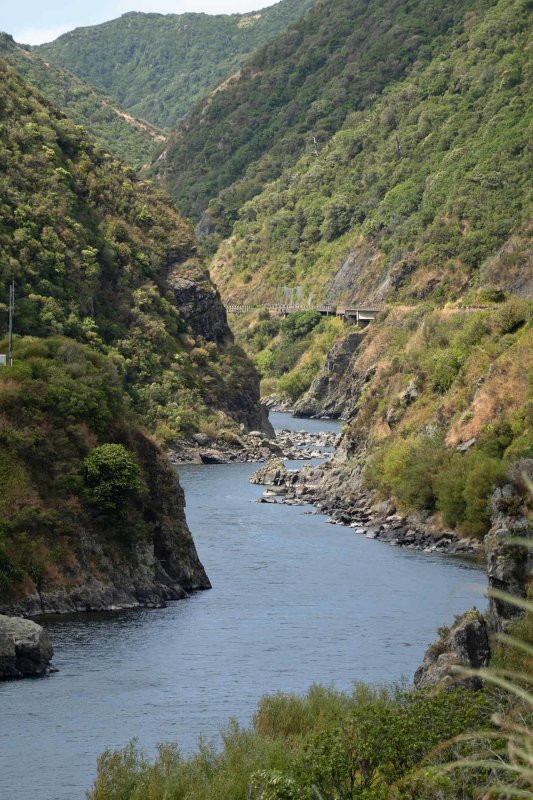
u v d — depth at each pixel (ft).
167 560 275.80
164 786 134.41
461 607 257.14
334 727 138.00
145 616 248.93
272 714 165.27
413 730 117.19
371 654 215.51
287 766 129.39
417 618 247.09
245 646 221.46
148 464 286.25
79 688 191.52
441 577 296.10
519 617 181.68
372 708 126.62
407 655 214.90
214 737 166.09
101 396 287.28
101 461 268.82
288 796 113.39
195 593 275.18
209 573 300.20
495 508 217.36
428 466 382.63
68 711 178.81
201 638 228.02
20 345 303.68
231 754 143.84
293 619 245.65
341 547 344.28
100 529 265.13
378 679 197.57
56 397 279.90
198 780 136.26
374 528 378.94
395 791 103.65
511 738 55.47
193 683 194.90
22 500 257.96
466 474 360.48
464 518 356.18
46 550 253.85
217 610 255.91
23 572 247.09
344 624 241.35
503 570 197.36
